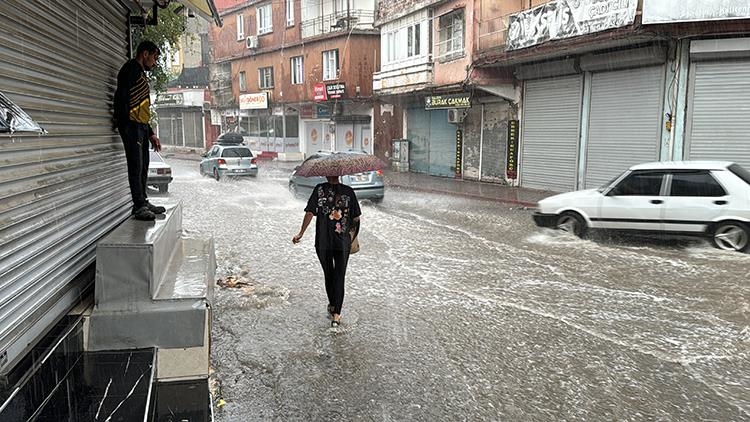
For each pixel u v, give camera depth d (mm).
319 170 6180
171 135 52344
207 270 5434
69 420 3234
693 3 12820
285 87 36531
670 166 10188
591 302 7160
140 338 4258
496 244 10766
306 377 5047
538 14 16578
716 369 5176
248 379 5008
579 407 4484
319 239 6297
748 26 12867
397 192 20031
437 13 23219
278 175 26734
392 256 9844
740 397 4641
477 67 19906
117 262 4281
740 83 13477
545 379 4988
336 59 31828
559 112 18250
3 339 3160
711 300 7180
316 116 34406
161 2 7453
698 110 14062
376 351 5633
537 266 9031
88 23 5109
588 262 9219
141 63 5742
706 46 13562
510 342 5848
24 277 3473
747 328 6195
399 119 29234
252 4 38688
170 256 5734
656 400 4598
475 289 7793
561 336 6008
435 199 17922
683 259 9281
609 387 4828
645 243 10516
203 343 4336
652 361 5359
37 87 3854
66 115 4434
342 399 4633
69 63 4551
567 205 11039
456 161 23938
